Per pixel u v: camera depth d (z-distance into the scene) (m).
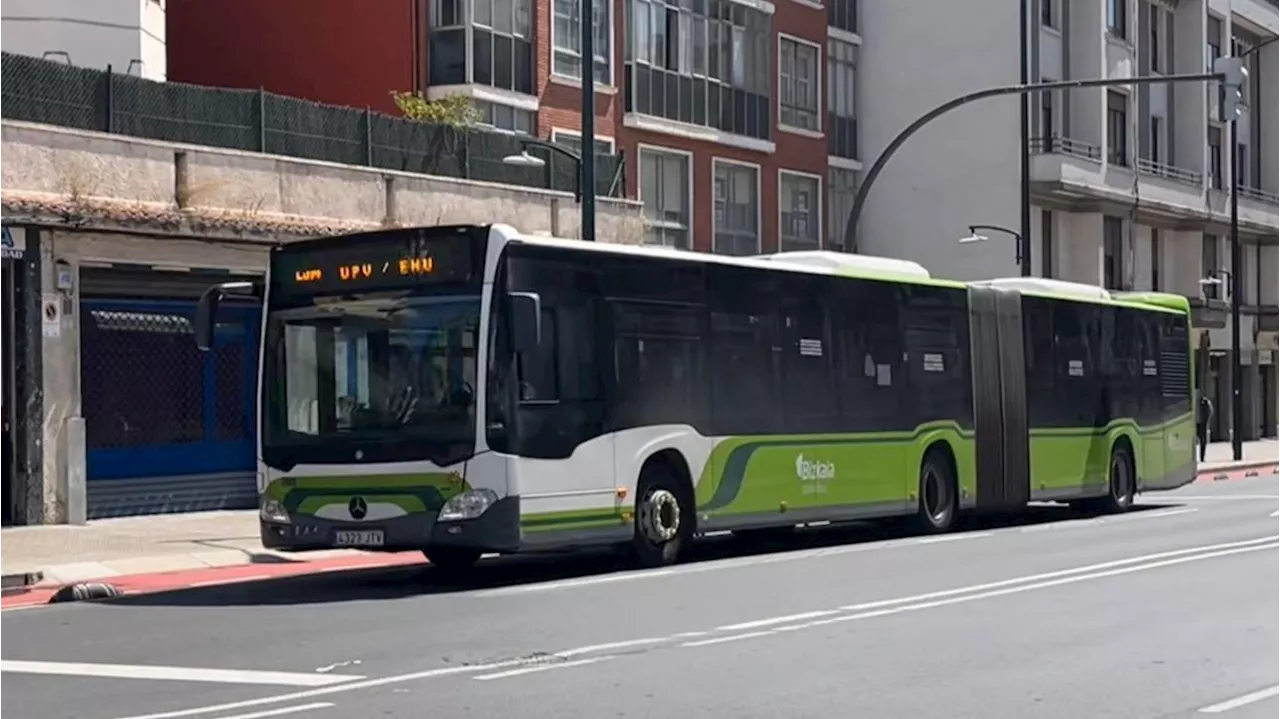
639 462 18.27
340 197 26.42
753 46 43.38
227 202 24.66
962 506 24.22
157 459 24.44
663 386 18.69
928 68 50.25
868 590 16.33
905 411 22.94
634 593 16.16
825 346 21.44
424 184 27.94
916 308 23.42
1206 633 13.38
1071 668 11.62
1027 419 25.94
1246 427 64.75
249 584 18.41
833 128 49.16
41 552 19.83
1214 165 62.28
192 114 24.86
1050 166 49.75
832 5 49.38
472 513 16.34
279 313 17.50
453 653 12.30
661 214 39.94
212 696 10.56
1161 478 30.05
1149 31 58.78
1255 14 65.62
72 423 22.77
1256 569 18.27
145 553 19.98
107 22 29.70
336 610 15.28
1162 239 59.22
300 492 17.11
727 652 12.29
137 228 22.88
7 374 22.36
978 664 11.78
